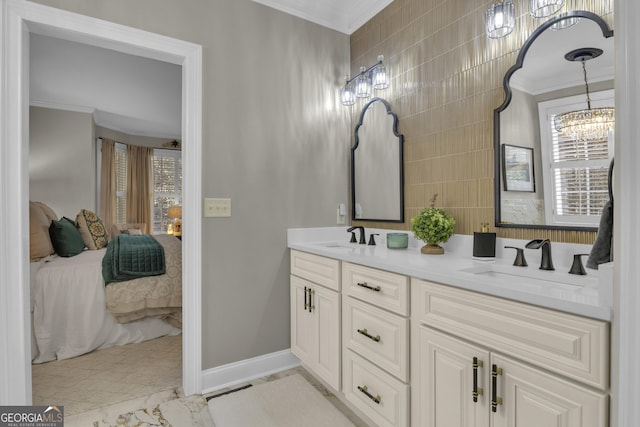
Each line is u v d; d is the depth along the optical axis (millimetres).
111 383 2104
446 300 1250
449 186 1870
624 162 733
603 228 1184
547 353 959
